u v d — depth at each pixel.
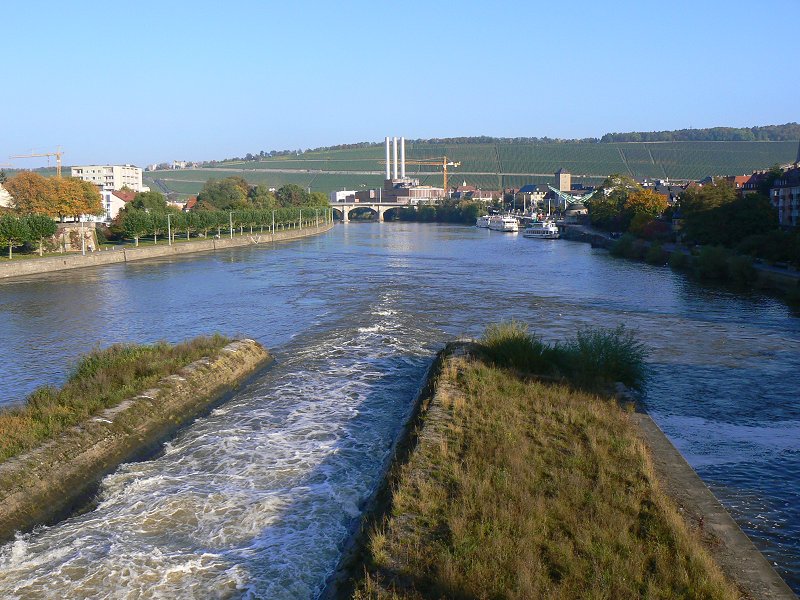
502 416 25.59
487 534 16.56
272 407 31.94
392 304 62.97
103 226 149.38
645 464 21.17
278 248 141.38
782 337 48.97
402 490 19.22
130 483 23.53
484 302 64.56
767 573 15.28
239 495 22.36
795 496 22.66
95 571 17.92
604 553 15.56
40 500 21.58
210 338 41.75
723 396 34.78
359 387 35.12
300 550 18.86
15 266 89.94
